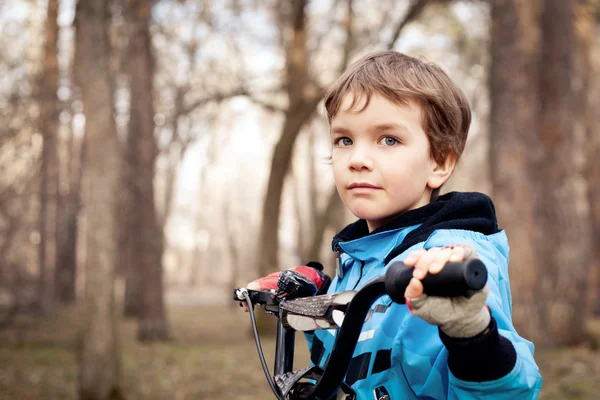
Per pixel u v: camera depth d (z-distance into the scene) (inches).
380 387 41.4
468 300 31.9
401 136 43.5
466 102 48.6
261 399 244.5
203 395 251.0
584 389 239.3
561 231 366.6
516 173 309.4
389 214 44.4
